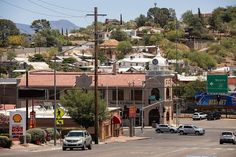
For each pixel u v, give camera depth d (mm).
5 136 56812
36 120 88562
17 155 47719
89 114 85062
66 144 56844
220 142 78062
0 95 129125
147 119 126812
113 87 124812
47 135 70125
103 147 63688
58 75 127438
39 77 126938
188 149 60781
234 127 126625
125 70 173375
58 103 104875
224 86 88438
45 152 52500
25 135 60312
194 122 139000
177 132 111375
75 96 86188
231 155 51594
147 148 61750
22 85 124375
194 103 153375
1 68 186500
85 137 57750
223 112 157375
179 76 180625
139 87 125188
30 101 119625
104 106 85938
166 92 127062
